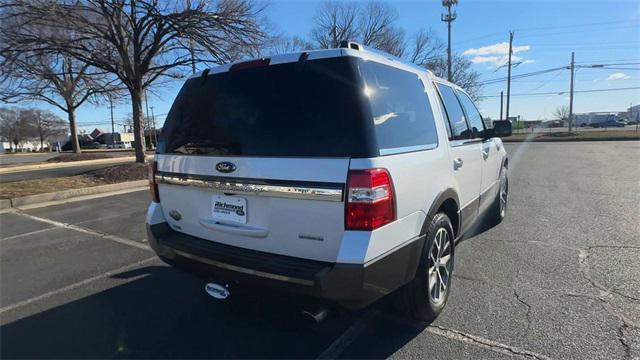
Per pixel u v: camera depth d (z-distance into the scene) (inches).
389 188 101.3
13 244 236.5
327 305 100.6
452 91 171.5
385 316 136.6
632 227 231.0
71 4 458.6
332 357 114.7
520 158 713.6
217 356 117.1
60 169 698.2
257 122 112.1
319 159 100.3
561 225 240.2
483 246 203.9
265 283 105.1
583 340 118.1
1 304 155.3
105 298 157.9
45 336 130.6
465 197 162.7
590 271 168.1
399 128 114.3
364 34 1368.1
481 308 138.9
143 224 278.5
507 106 1817.2
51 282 176.1
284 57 113.1
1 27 443.8
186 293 161.0
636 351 112.0
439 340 121.1
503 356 112.1
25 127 3097.9
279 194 105.2
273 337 126.3
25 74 506.9
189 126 128.3
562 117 3585.1
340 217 98.0
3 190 398.0
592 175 455.2
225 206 119.0
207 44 510.3
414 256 114.7
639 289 149.9
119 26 512.7
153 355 118.4
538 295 147.3
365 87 103.6
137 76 551.5
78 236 250.7
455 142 153.6
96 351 121.7
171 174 132.2
